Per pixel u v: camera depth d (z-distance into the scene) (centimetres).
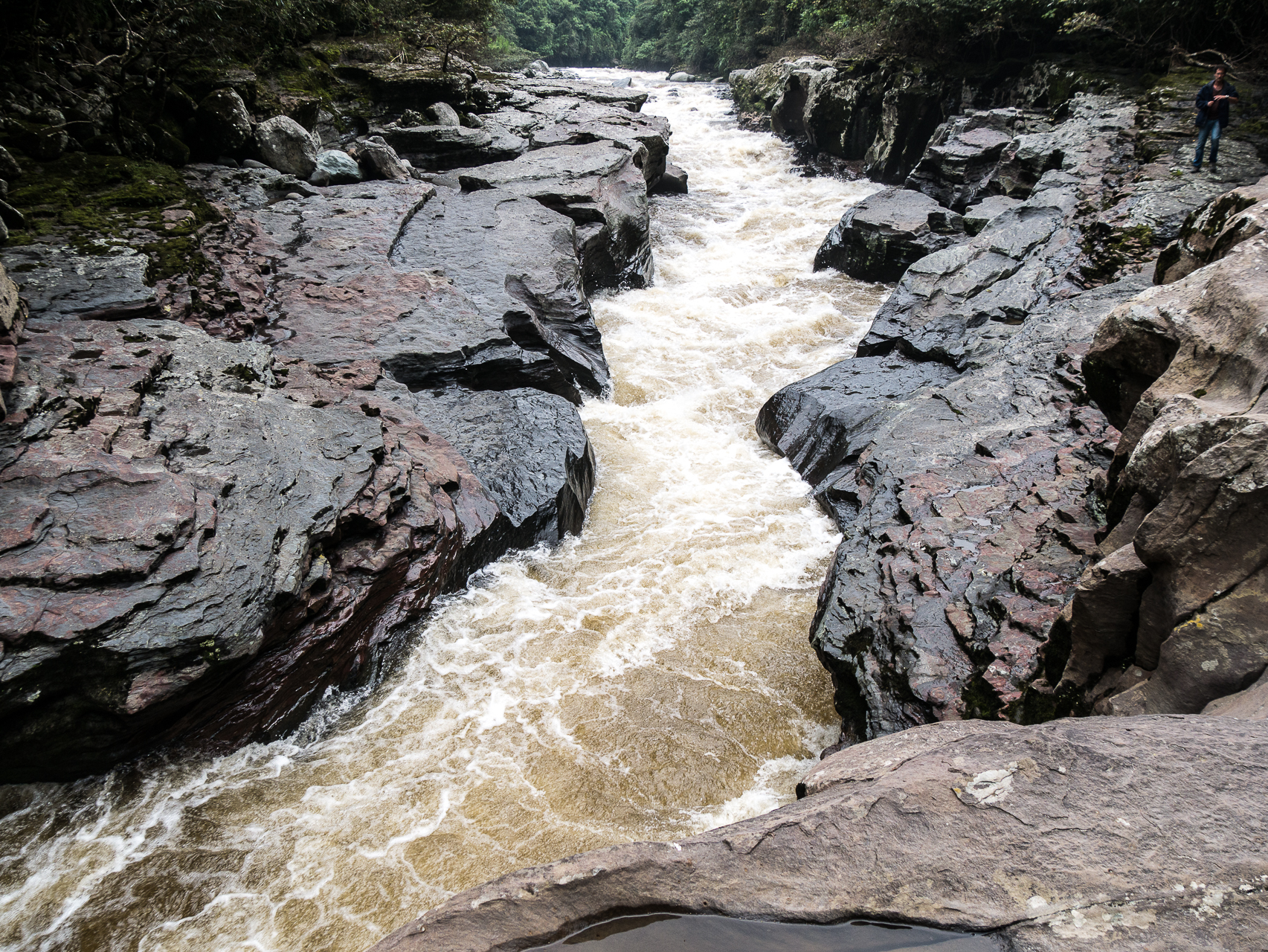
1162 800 194
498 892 216
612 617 639
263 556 501
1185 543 284
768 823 219
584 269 1312
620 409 1023
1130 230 1034
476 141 1603
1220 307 371
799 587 688
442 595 634
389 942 213
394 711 538
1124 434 406
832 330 1246
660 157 1920
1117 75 1650
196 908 404
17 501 462
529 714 539
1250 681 258
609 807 470
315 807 464
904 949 183
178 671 448
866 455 753
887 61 2070
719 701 557
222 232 1006
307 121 1475
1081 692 351
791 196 1981
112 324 694
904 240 1395
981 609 488
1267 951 158
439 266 1097
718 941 199
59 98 1109
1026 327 894
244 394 647
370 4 2030
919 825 205
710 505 820
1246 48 1546
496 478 732
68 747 439
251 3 1429
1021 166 1441
